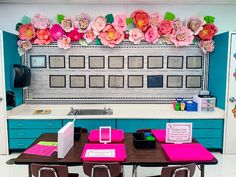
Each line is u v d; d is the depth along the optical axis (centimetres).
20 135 363
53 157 197
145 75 410
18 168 321
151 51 404
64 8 397
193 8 401
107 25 387
